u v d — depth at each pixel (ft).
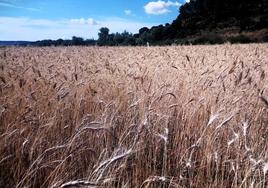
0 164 13.64
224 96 18.65
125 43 250.16
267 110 18.03
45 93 20.71
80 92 21.66
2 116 16.98
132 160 13.53
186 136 15.79
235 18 296.30
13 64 35.60
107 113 16.58
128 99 20.44
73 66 33.09
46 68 32.17
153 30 305.12
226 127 16.15
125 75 25.73
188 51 57.47
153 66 32.17
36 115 17.01
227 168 14.25
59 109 17.94
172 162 14.88
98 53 60.75
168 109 17.83
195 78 23.59
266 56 43.73
